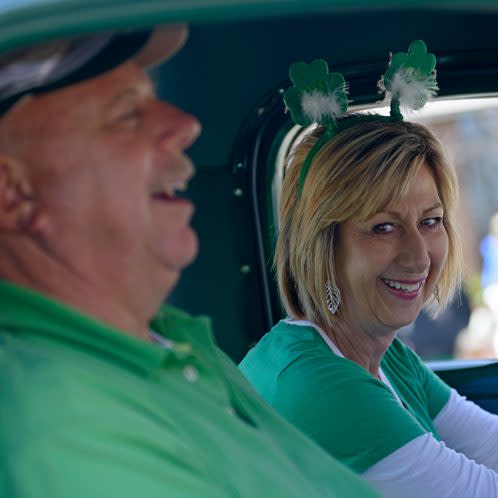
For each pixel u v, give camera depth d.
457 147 10.09
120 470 1.74
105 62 2.04
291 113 3.63
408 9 1.84
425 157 3.54
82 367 1.87
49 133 2.00
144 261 2.11
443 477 3.18
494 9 1.89
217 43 3.57
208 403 2.15
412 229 3.48
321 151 3.51
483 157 10.12
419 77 3.60
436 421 4.09
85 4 1.71
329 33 3.64
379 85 3.66
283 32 3.60
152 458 1.82
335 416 3.21
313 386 3.28
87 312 2.05
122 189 2.05
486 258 10.35
